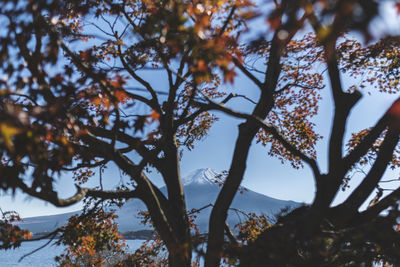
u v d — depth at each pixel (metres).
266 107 6.79
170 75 7.51
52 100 4.53
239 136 6.71
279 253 4.28
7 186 4.56
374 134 5.16
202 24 3.72
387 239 4.49
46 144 4.55
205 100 4.58
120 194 6.42
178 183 8.03
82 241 9.13
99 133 7.55
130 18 7.36
